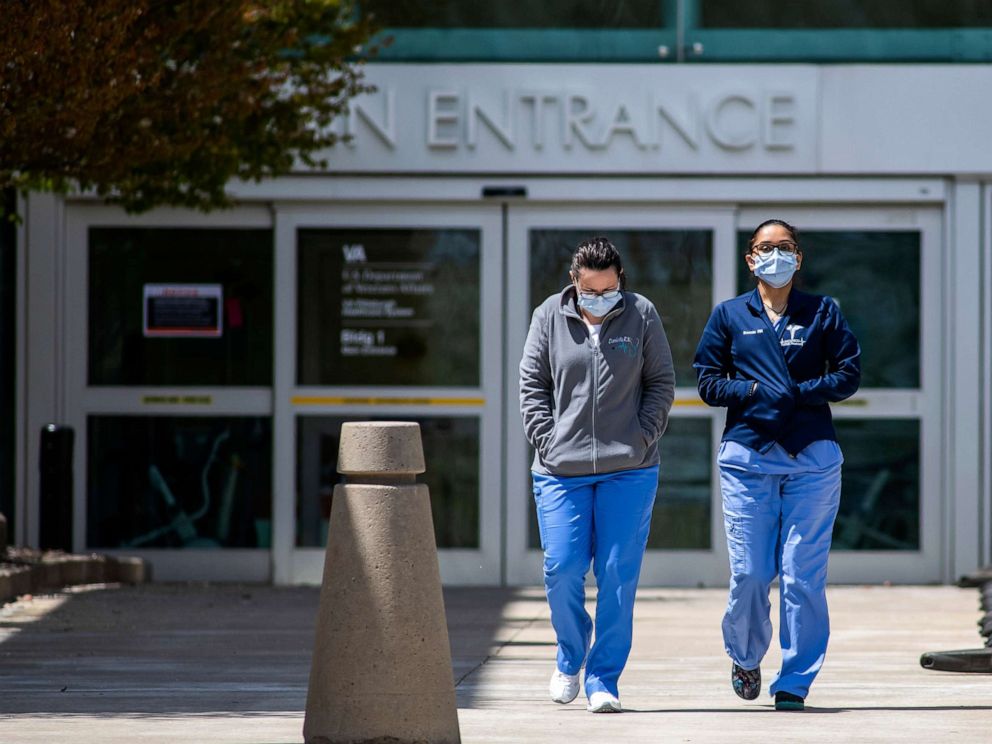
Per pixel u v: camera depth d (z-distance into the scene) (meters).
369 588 17.84
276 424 45.19
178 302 45.50
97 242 45.53
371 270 45.22
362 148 44.66
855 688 24.88
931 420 44.97
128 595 39.78
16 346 45.25
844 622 35.50
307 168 44.62
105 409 45.50
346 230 45.22
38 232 45.12
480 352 45.09
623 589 22.34
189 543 45.62
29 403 45.22
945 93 44.59
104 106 30.80
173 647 29.73
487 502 45.09
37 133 31.30
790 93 44.59
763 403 22.45
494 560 45.09
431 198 44.75
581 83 44.66
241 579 45.50
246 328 45.47
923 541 44.94
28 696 23.52
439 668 18.03
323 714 17.86
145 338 45.59
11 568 38.25
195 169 36.34
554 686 22.97
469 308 45.19
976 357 44.78
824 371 22.86
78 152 33.00
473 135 44.66
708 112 44.53
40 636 31.27
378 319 45.22
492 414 45.09
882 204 45.06
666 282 44.94
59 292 45.31
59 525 42.72
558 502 22.55
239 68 34.31
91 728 20.41
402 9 44.88
